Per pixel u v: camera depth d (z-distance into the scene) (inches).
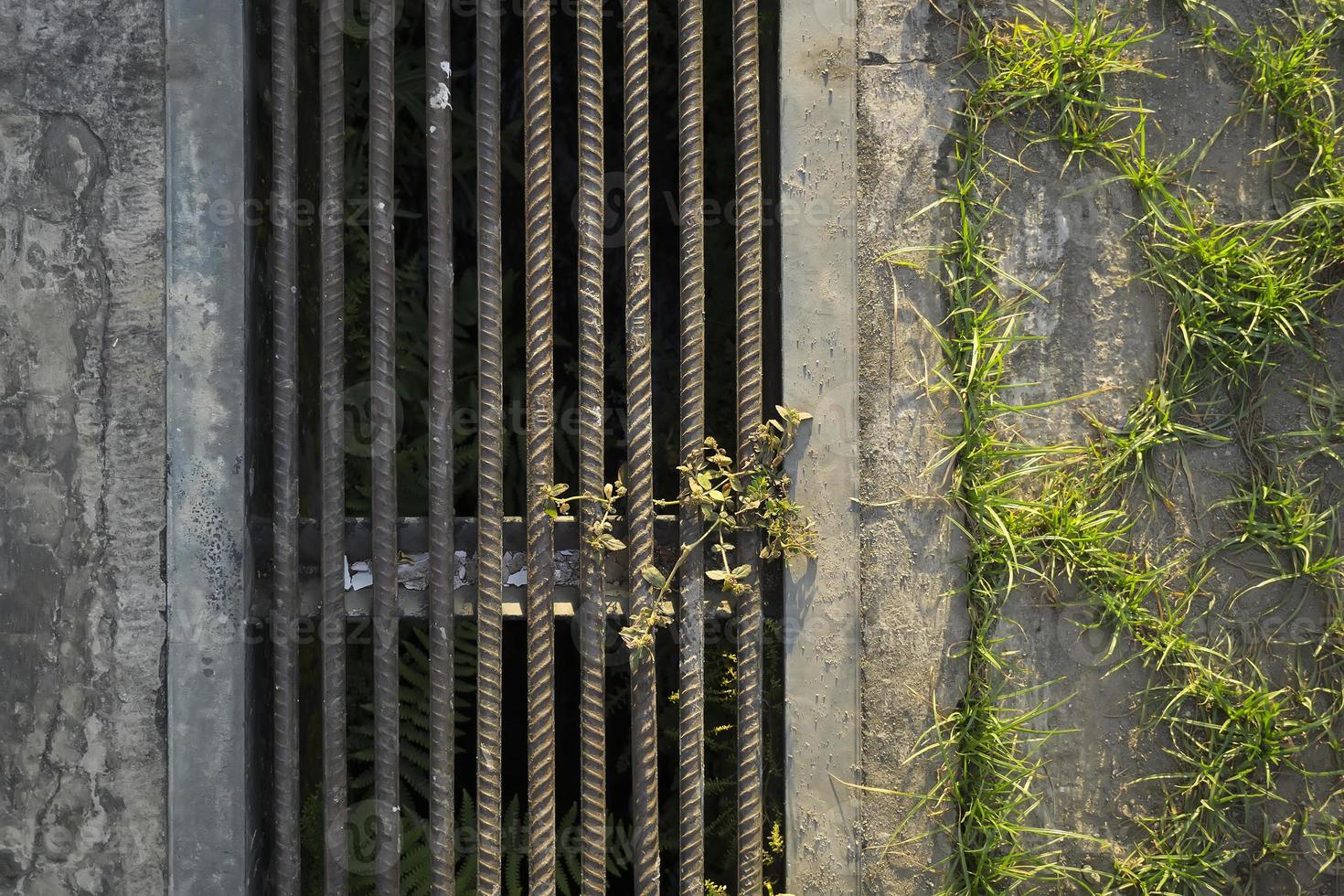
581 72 104.3
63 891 106.0
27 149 105.0
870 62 107.4
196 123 102.5
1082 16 108.3
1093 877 108.9
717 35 129.9
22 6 104.6
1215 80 109.2
